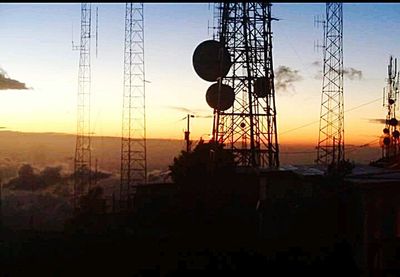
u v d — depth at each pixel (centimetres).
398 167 2525
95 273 2061
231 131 3011
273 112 3020
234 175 2852
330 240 2005
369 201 1861
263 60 2973
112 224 2952
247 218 2595
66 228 2950
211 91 3045
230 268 2022
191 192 2869
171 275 2030
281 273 1955
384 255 1822
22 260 2208
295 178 2195
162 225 2777
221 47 2942
